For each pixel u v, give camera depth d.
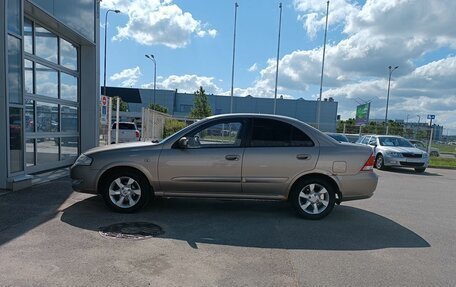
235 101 82.00
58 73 10.52
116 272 3.66
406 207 7.47
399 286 3.61
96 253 4.14
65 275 3.55
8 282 3.36
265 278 3.68
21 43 7.45
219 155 5.82
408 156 15.09
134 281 3.48
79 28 10.55
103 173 5.87
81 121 11.98
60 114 10.72
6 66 6.93
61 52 10.66
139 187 5.89
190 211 6.23
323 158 5.83
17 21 7.34
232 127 6.04
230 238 4.89
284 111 81.25
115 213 5.86
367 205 7.51
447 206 7.77
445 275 3.91
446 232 5.64
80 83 11.89
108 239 4.62
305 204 5.99
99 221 5.39
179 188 5.91
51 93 10.16
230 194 5.93
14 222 5.18
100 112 12.55
